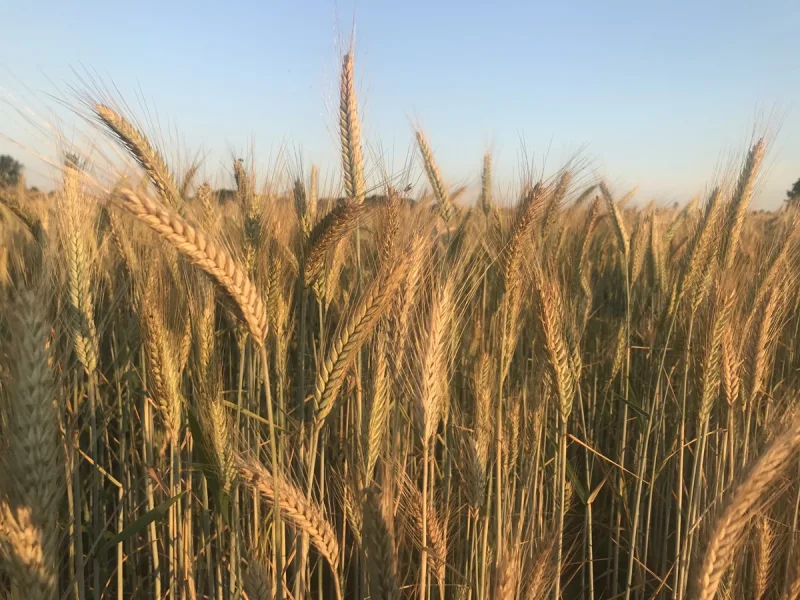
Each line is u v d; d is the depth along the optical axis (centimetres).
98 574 44
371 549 33
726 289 47
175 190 44
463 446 45
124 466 51
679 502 49
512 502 49
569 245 77
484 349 53
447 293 40
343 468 52
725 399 48
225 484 40
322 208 54
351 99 53
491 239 56
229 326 55
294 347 61
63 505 46
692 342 58
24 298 30
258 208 49
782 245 56
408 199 49
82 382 52
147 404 48
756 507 32
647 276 79
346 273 66
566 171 62
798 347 67
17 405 29
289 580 47
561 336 45
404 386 39
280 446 43
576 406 70
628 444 72
